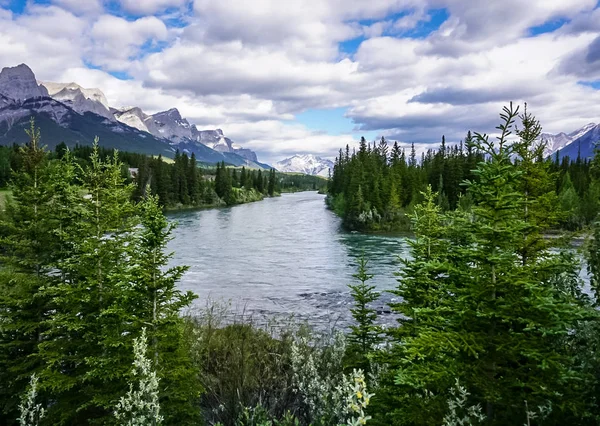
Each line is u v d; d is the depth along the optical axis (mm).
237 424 7227
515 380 4941
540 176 7188
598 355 5109
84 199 9086
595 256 5484
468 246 5863
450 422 4668
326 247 48312
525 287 4992
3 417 8664
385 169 98188
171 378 7879
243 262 39250
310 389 7391
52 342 8570
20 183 10047
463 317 5422
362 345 9977
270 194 190625
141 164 107438
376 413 6305
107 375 7840
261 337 13266
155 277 8625
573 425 4930
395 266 36344
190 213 98375
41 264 9500
